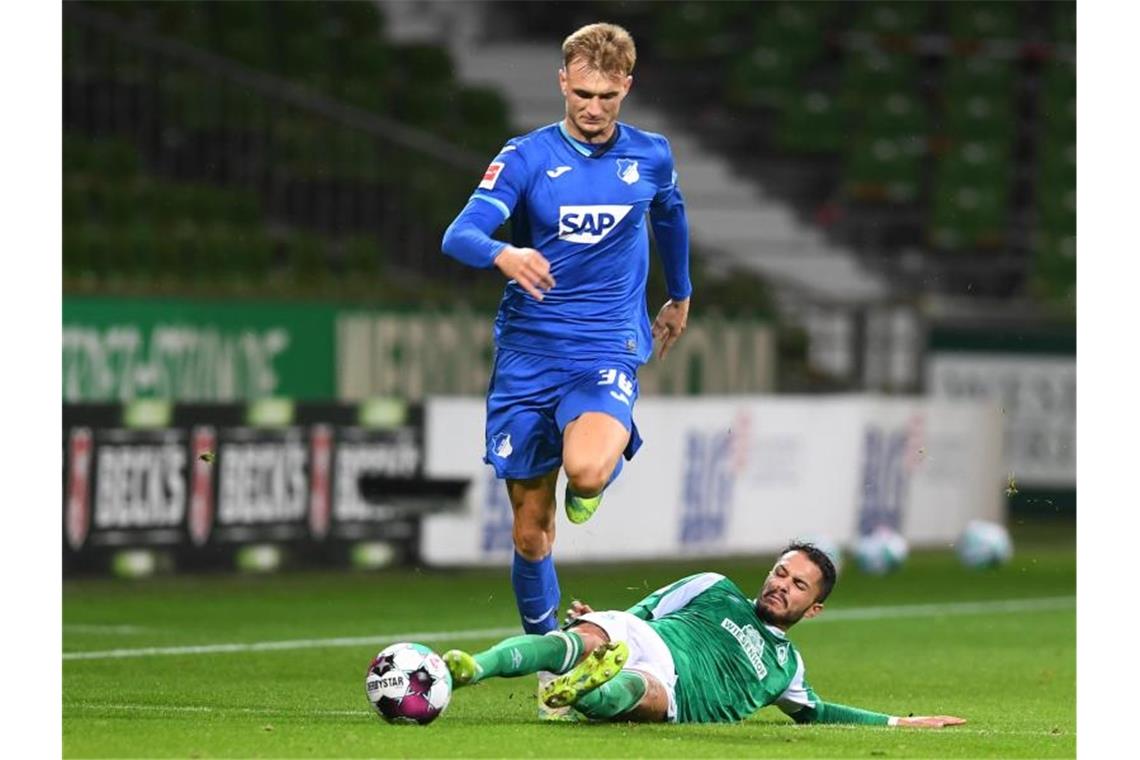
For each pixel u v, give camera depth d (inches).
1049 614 1817.2
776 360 2518.5
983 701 1153.4
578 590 1878.7
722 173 3230.8
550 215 910.4
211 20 2787.9
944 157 3248.0
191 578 1871.3
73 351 1878.7
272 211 2620.6
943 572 2252.7
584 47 895.7
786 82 3319.4
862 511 2428.6
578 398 914.7
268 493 1926.7
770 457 2308.1
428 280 2662.4
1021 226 3275.1
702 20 3373.5
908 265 3164.4
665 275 1011.3
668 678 866.1
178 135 2578.7
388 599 1775.3
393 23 3321.9
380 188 2664.9
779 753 767.7
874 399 2440.9
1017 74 3415.4
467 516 2050.9
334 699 1056.2
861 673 1323.8
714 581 911.0
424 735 797.2
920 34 3442.4
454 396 2210.9
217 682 1149.7
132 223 2417.6
